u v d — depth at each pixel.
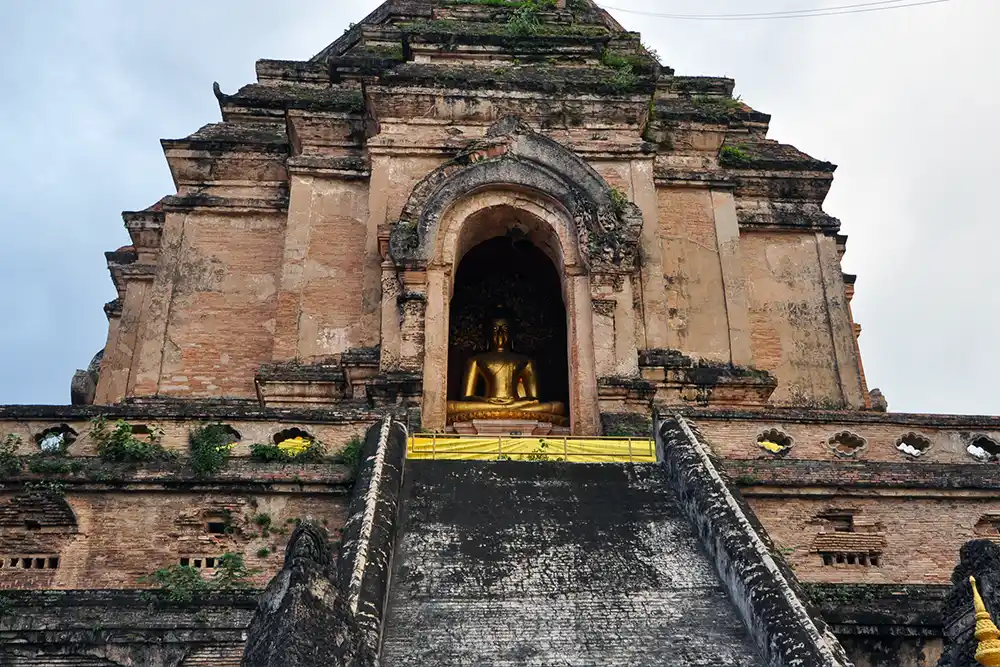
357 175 25.88
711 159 27.55
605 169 25.22
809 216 28.28
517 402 24.84
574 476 16.47
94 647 14.38
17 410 17.19
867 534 17.02
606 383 21.19
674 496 16.02
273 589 11.47
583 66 27.30
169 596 14.81
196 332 25.84
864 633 15.11
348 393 22.44
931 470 17.53
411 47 27.05
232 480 16.38
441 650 12.41
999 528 17.36
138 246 29.92
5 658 14.28
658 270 24.41
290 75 30.48
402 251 22.33
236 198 27.19
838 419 18.67
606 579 13.91
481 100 25.33
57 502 16.06
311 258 24.88
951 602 12.62
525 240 25.64
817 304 27.42
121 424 16.95
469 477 16.23
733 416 18.59
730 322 25.38
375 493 14.95
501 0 30.27
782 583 13.06
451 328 27.45
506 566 14.08
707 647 12.62
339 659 10.98
